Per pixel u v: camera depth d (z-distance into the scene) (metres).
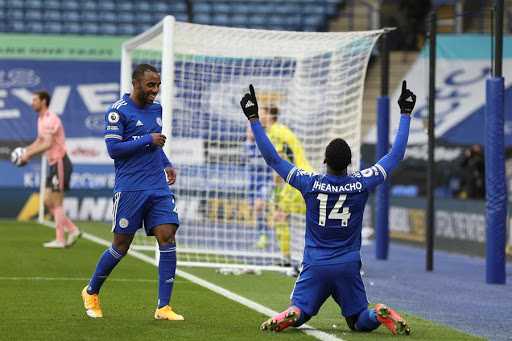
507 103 94.94
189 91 55.00
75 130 95.38
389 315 28.39
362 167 87.00
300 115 56.09
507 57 96.44
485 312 36.84
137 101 30.98
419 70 99.31
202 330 28.86
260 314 32.69
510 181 85.62
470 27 102.81
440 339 28.62
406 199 77.12
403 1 100.38
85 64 96.56
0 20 108.31
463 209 67.19
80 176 94.38
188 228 62.12
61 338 27.02
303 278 28.73
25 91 95.50
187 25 49.50
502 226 47.94
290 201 50.97
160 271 30.98
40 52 96.31
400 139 29.22
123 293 37.84
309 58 55.72
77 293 37.38
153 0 110.75
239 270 48.50
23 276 42.88
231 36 50.81
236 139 60.47
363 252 67.94
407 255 66.31
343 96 52.78
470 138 96.62
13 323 29.69
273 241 54.62
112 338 27.16
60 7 109.25
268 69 59.22
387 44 59.16
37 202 91.19
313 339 27.53
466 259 63.47
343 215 28.33
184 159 72.00
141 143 30.20
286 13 111.38
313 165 55.94
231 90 54.97
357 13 110.06
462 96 97.75
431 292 43.66
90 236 70.62
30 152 58.56
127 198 30.77
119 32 109.75
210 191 61.19
